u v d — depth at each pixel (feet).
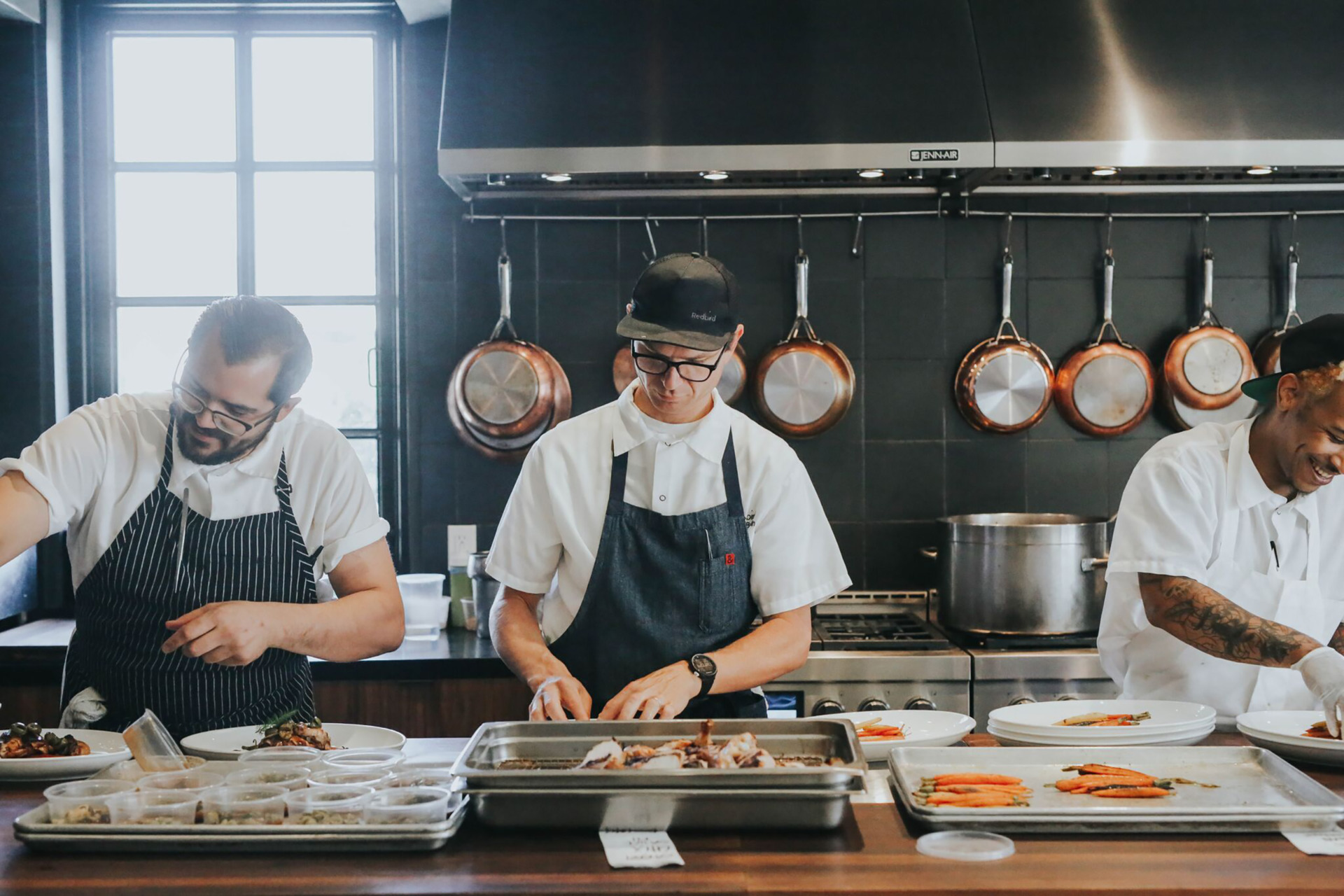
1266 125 9.18
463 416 10.65
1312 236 10.89
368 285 11.07
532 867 3.95
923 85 9.34
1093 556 9.46
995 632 9.48
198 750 5.36
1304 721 5.68
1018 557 9.41
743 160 9.09
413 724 9.09
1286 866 3.89
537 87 9.40
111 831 4.10
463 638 9.95
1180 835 4.21
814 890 3.72
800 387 10.59
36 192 10.50
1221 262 10.92
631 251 10.87
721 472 6.22
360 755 5.01
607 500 6.24
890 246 10.89
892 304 10.89
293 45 11.09
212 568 6.08
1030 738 5.41
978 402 10.68
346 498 6.27
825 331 10.90
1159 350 10.94
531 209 10.85
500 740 4.85
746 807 4.25
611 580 6.23
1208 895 3.68
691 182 10.03
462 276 10.87
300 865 3.99
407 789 4.33
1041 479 10.93
